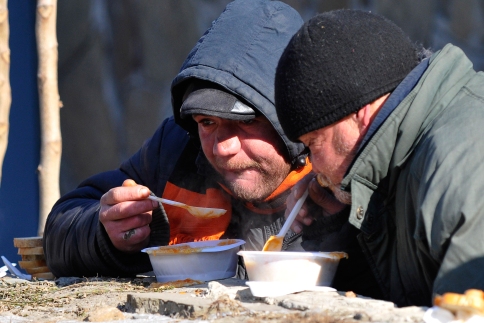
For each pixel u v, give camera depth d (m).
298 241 10.00
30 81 26.70
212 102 9.19
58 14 30.86
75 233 10.30
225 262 9.10
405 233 7.14
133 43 30.62
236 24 9.80
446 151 6.38
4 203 25.72
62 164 30.69
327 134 7.46
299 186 8.98
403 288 7.49
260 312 6.45
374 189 7.41
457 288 5.91
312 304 6.49
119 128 30.47
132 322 6.70
